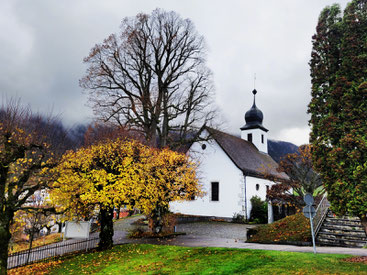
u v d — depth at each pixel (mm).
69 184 14547
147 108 30406
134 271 11508
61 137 15406
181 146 31734
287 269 9328
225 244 16812
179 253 13633
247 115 48500
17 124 13320
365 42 11641
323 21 12922
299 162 29578
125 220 32438
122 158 16172
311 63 13148
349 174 11336
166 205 21641
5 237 12344
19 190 13297
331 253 11984
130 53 32094
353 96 11477
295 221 20562
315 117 12750
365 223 11297
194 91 33062
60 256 17125
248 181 32906
